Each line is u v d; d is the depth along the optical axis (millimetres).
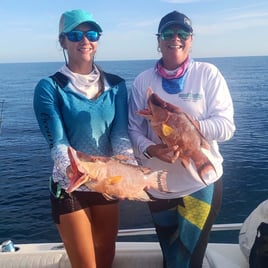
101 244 2906
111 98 2764
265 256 2629
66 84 2670
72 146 2697
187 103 2666
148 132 2863
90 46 2672
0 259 3135
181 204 2705
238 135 24672
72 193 2650
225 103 2670
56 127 2600
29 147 24672
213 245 3252
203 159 2566
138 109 2842
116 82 2826
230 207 11820
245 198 12570
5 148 24531
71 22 2625
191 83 2686
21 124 35375
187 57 2738
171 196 2723
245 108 39531
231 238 6660
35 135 29234
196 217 2668
